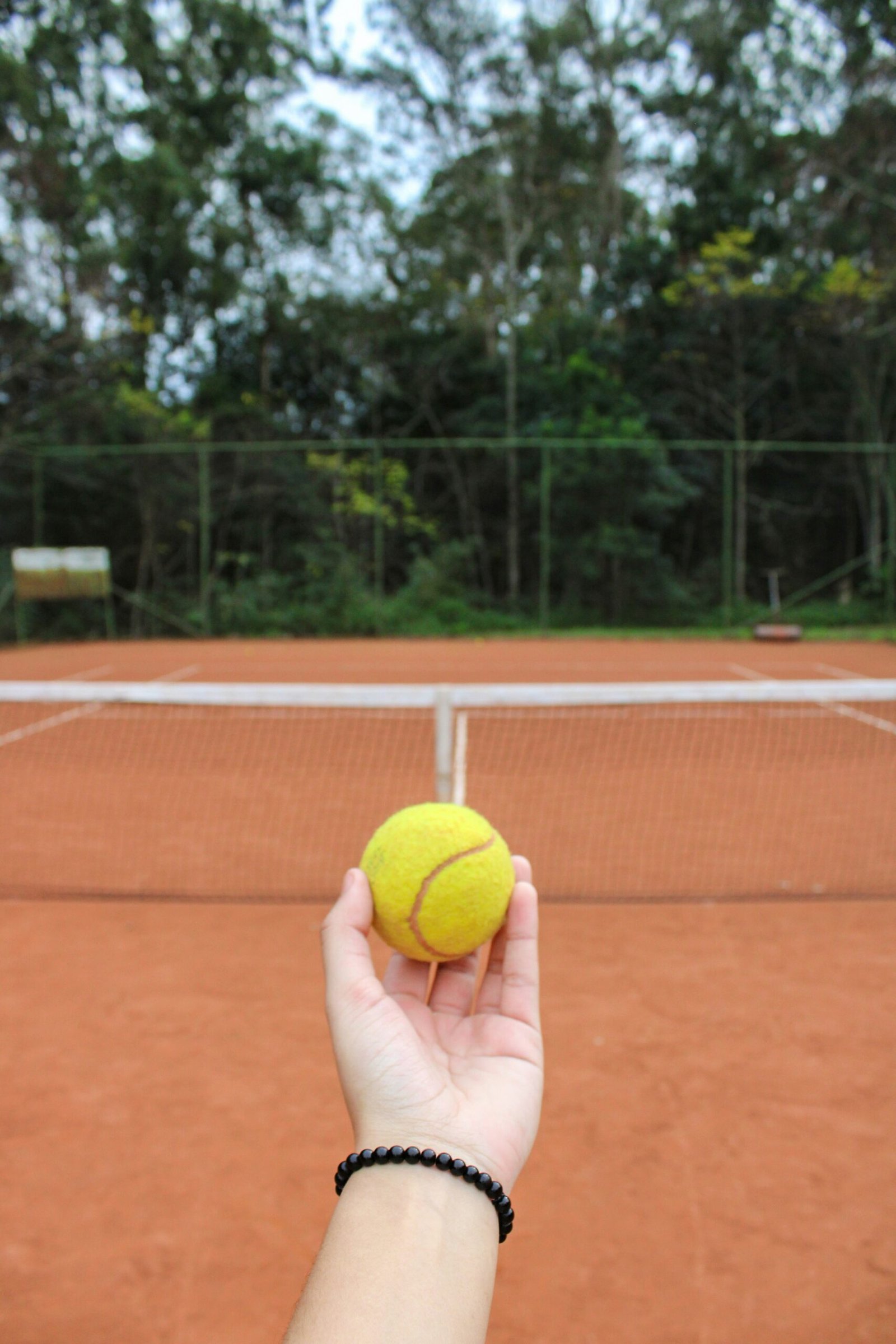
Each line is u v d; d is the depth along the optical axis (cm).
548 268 2859
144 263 2575
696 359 2422
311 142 2705
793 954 362
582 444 1972
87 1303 191
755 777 680
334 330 2645
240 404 2606
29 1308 189
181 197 2561
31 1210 217
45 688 471
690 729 870
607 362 2594
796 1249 204
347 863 490
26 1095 265
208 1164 233
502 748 800
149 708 1025
